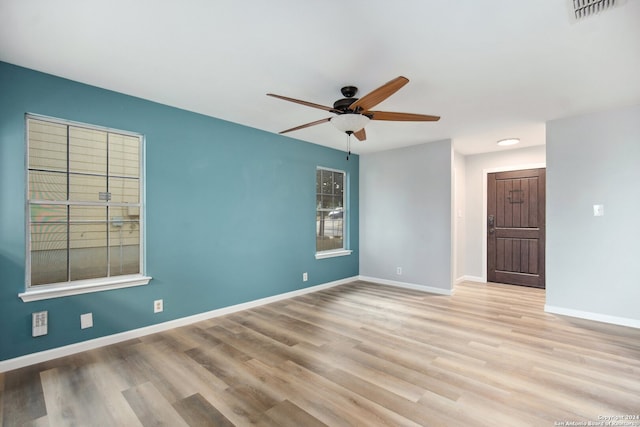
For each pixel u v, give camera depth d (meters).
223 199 3.80
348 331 3.23
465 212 5.82
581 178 3.60
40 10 1.80
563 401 2.02
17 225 2.48
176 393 2.13
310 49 2.23
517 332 3.19
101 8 1.78
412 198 5.14
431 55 2.30
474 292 4.89
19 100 2.49
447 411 1.92
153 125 3.21
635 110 3.30
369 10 1.79
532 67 2.48
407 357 2.64
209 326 3.40
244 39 2.11
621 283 3.38
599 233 3.50
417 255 5.07
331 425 1.80
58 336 2.64
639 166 3.28
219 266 3.76
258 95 3.06
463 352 2.73
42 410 1.94
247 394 2.11
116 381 2.28
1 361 2.40
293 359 2.61
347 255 5.61
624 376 2.32
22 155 2.50
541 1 1.71
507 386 2.19
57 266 2.77
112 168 3.06
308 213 4.88
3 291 2.42
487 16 1.85
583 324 3.40
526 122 3.87
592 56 2.30
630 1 1.70
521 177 5.30
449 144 4.71
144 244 3.16
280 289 4.46
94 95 2.85
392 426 1.78
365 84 2.79
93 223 2.98
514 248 5.38
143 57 2.35
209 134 3.67
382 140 4.79
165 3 1.74
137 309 3.09
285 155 4.54
